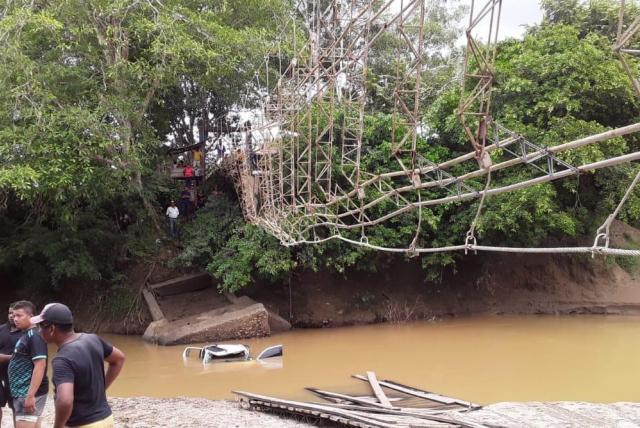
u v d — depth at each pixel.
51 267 18.11
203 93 23.09
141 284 18.95
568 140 15.20
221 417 8.59
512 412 8.85
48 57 17.12
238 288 17.38
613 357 13.73
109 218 20.00
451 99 17.97
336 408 8.81
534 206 16.69
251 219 16.98
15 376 5.31
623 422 8.35
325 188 16.86
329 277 19.70
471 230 5.87
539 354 14.16
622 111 16.83
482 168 5.55
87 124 15.56
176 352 15.15
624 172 16.98
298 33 20.31
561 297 20.20
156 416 8.59
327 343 16.09
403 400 10.05
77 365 3.77
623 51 3.61
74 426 3.77
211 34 18.56
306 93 11.07
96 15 17.42
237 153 18.59
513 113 16.19
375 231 18.17
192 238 19.25
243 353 14.17
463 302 20.38
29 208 18.70
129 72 17.23
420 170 6.46
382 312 19.58
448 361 13.67
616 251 4.24
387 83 19.52
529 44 17.17
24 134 14.80
